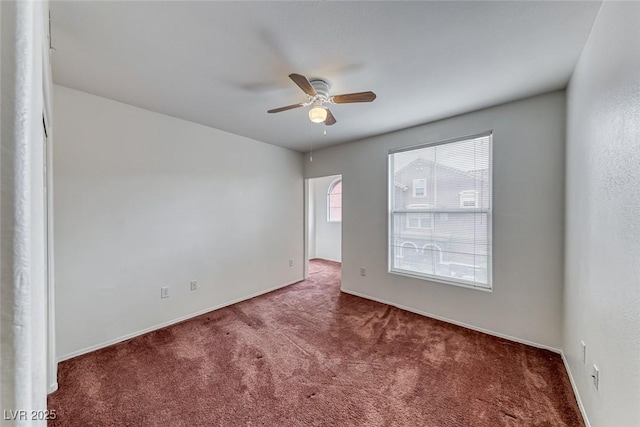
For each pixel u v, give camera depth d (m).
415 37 1.63
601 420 1.36
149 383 1.96
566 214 2.20
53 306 1.89
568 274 2.12
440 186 3.11
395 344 2.53
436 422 1.61
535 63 1.90
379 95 2.41
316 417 1.65
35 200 0.41
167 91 2.34
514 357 2.28
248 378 2.03
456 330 2.82
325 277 5.09
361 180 3.89
